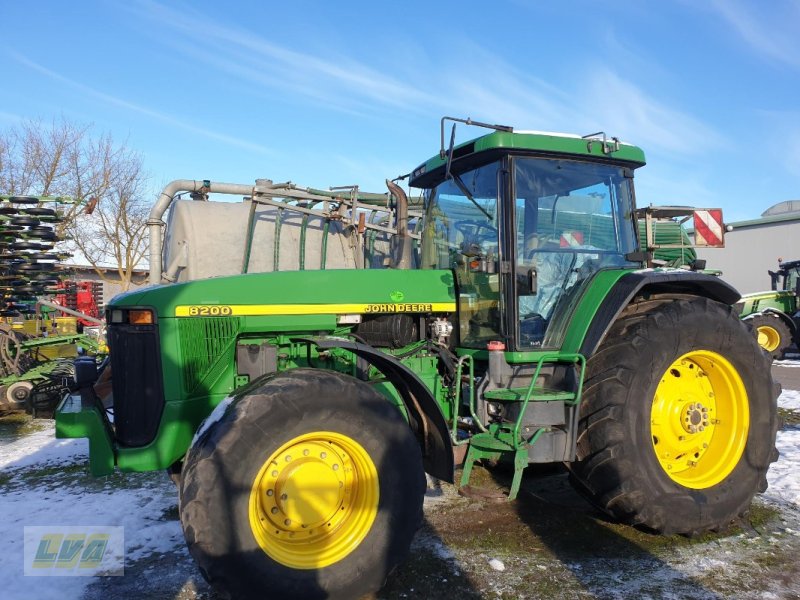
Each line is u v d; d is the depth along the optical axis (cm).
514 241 375
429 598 305
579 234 407
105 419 333
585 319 375
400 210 491
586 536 377
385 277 397
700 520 366
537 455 352
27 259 853
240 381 359
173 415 333
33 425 748
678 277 387
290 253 632
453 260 428
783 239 1970
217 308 347
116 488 478
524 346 382
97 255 2162
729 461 391
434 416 343
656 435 386
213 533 266
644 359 362
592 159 404
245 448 276
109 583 324
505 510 418
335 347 336
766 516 407
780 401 792
